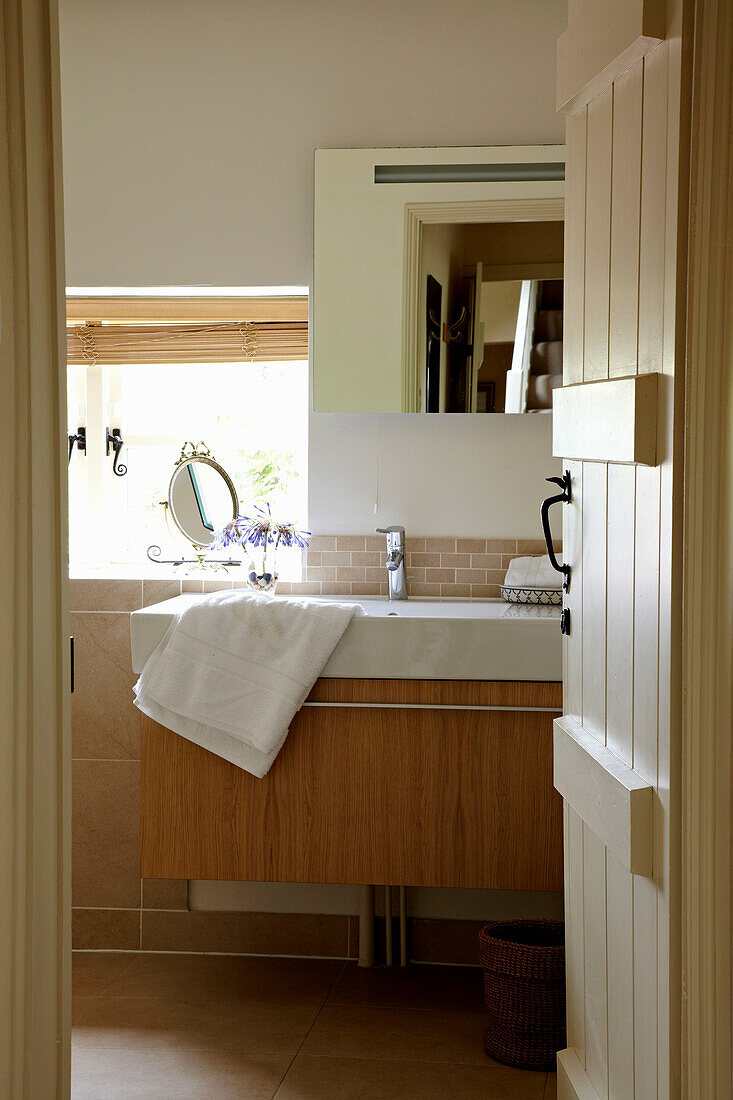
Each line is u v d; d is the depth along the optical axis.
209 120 2.77
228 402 3.04
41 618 1.21
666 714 1.25
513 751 2.34
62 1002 1.27
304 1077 2.20
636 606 1.39
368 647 2.36
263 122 2.75
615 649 1.50
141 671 2.46
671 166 1.21
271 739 2.31
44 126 1.20
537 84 2.68
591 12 1.52
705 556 1.17
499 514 2.80
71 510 3.09
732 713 1.16
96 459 3.07
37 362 1.19
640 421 1.28
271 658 2.36
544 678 2.31
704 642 1.18
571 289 1.74
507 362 2.71
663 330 1.25
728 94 1.12
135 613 2.46
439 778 2.36
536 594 2.66
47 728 1.23
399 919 2.81
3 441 1.14
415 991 2.64
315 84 2.73
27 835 1.18
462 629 2.32
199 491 2.95
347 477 2.83
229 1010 2.52
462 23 2.69
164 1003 2.56
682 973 1.21
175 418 3.06
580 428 1.59
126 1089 2.15
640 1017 1.38
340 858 2.40
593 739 1.63
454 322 2.71
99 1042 2.36
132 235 2.80
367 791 2.38
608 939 1.56
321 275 2.72
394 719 2.37
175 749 2.43
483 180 2.68
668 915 1.24
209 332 2.92
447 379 2.73
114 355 2.96
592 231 1.61
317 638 2.34
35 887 1.21
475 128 2.70
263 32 2.74
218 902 2.88
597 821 1.51
